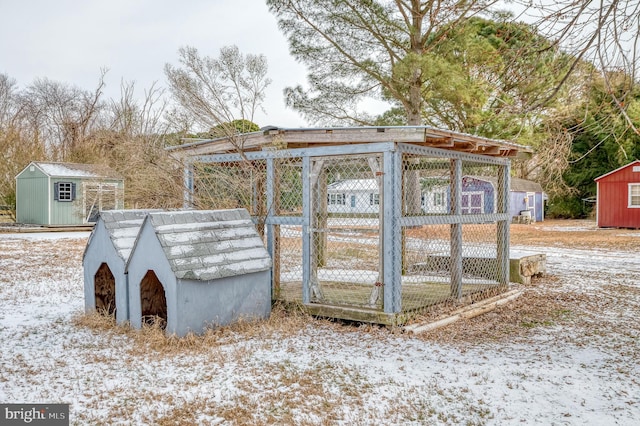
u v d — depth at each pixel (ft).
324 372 12.78
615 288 25.77
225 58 37.19
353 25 42.39
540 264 28.68
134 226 18.92
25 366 13.30
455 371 12.92
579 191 96.94
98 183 59.57
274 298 19.85
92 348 14.99
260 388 11.68
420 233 30.94
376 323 17.28
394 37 41.73
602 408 10.60
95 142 76.54
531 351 14.93
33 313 19.86
